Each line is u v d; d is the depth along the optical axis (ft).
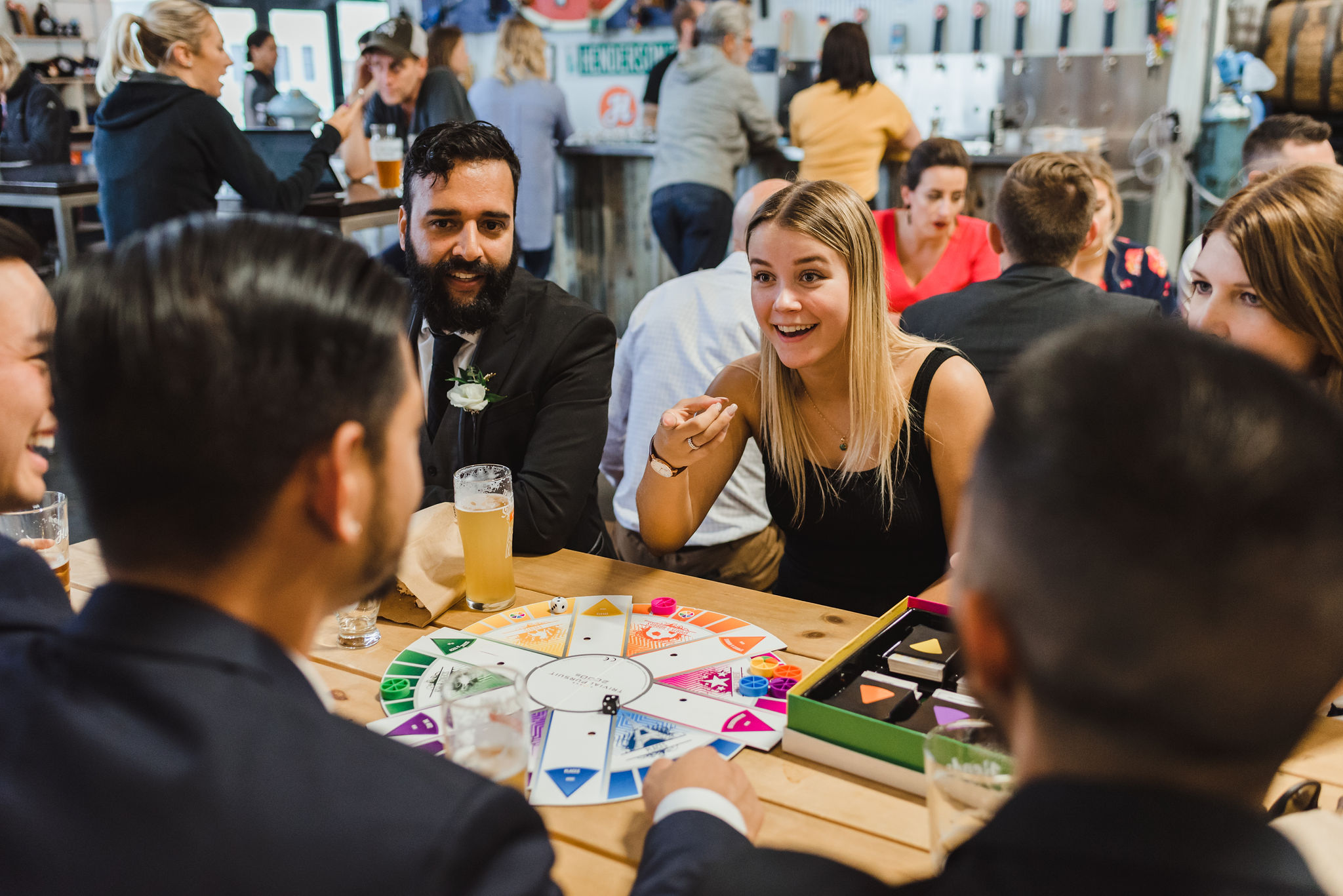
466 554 4.50
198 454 1.85
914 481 5.40
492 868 1.85
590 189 18.79
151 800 1.75
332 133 12.19
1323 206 4.65
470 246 5.52
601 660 4.03
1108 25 16.53
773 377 5.51
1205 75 16.21
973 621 1.63
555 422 5.67
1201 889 1.41
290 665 2.00
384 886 1.75
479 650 4.13
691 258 16.25
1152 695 1.41
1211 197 16.01
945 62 18.12
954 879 1.58
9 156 17.54
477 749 2.96
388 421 2.05
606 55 21.03
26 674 1.95
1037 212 7.08
